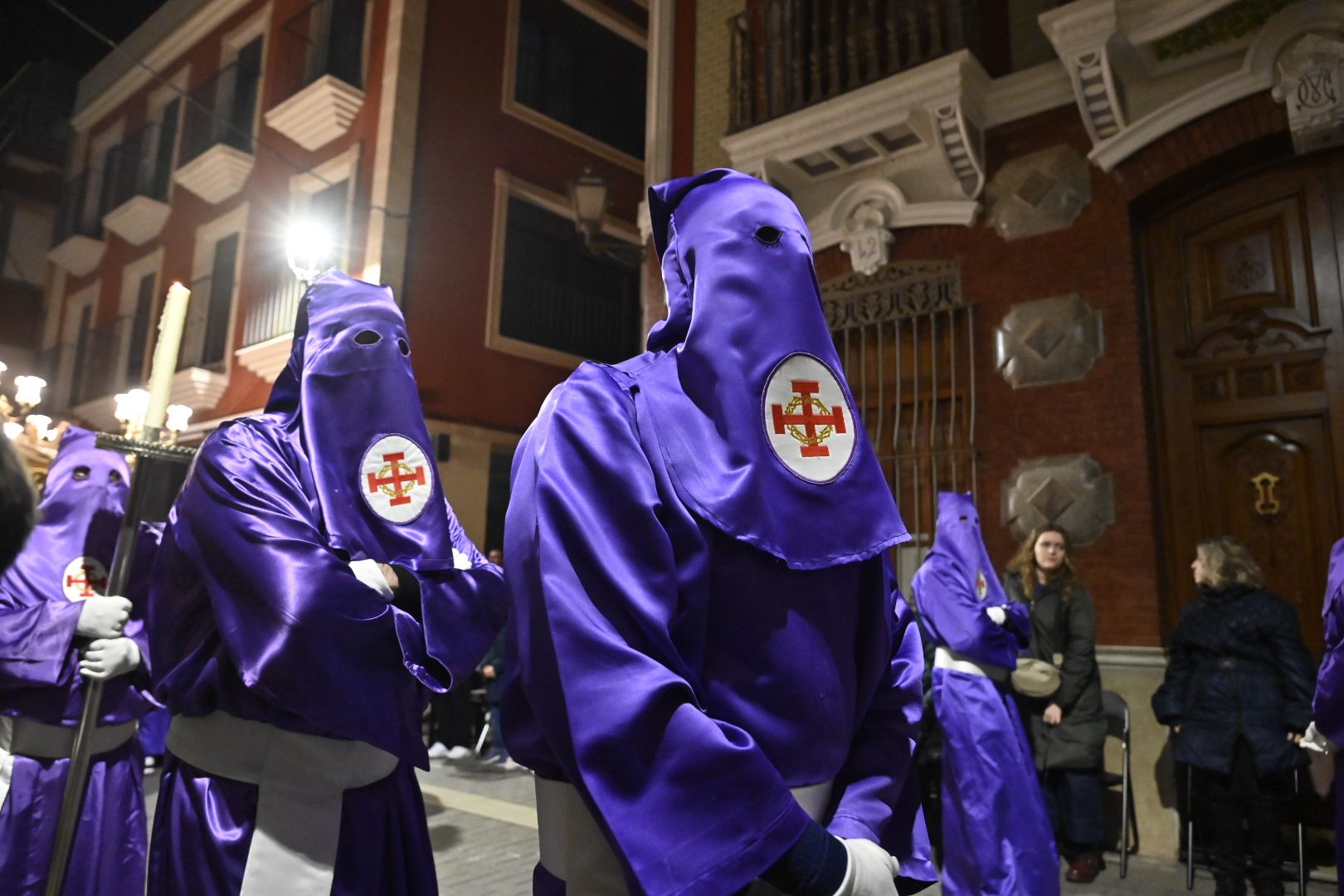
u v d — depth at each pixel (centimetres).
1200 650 429
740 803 87
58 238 1677
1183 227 543
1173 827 472
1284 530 491
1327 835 461
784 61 685
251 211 1195
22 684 228
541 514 102
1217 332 522
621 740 89
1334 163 491
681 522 102
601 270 1245
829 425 111
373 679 169
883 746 116
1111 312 536
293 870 162
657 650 95
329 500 177
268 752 166
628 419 108
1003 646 355
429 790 627
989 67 611
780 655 101
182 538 177
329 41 1100
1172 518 524
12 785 237
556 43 1234
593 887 102
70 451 276
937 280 608
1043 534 462
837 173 665
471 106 1079
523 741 113
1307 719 387
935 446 589
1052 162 569
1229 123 504
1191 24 501
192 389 1157
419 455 191
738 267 113
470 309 1048
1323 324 488
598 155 1230
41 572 256
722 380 107
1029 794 342
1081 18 517
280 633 161
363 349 192
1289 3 480
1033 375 557
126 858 255
